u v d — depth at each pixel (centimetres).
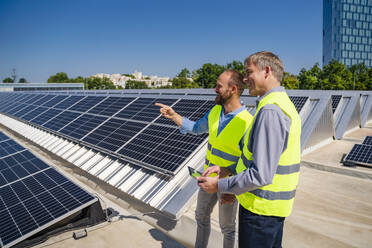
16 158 930
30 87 6994
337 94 1884
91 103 1627
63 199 628
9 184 732
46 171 788
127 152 879
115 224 642
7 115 2233
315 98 1272
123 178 796
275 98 260
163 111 448
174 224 615
